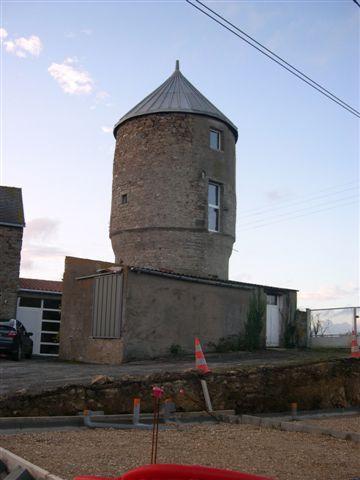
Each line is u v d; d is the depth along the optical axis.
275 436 9.49
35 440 8.10
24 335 22.16
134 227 24.38
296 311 23.77
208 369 12.91
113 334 18.09
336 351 20.94
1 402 9.67
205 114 25.17
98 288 19.56
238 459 7.54
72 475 6.21
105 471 6.46
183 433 9.41
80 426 9.62
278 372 13.98
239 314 21.23
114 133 27.48
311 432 9.93
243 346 21.05
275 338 23.00
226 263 25.34
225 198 25.56
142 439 8.64
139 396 11.16
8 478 5.96
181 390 11.50
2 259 25.03
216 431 9.77
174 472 3.60
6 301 24.75
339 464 7.51
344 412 14.04
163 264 23.59
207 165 24.94
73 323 20.89
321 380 14.80
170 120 24.77
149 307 18.38
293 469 7.12
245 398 12.80
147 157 24.73
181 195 24.12
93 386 10.79
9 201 27.34
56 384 11.15
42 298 29.11
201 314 19.89
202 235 24.16
